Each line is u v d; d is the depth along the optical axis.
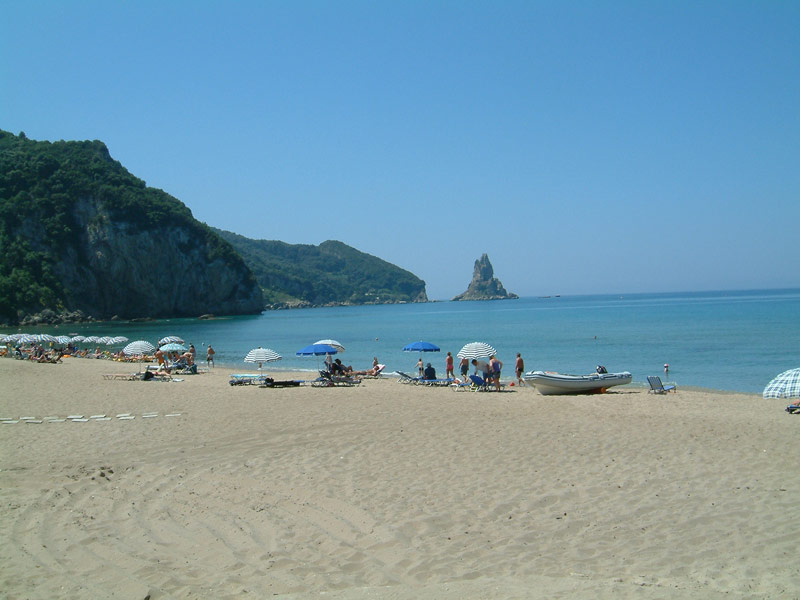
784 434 12.95
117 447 12.50
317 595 5.75
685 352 43.06
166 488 9.46
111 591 5.91
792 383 16.17
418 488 9.35
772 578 5.95
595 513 8.15
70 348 46.88
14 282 107.62
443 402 19.16
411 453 11.66
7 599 5.70
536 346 51.28
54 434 13.91
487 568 6.44
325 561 6.70
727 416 15.95
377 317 140.62
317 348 25.33
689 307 131.75
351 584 6.09
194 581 6.18
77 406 18.41
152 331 88.81
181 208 146.12
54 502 8.72
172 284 135.50
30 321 104.69
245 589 5.97
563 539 7.27
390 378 29.36
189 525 7.83
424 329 85.19
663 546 6.97
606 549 6.92
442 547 7.06
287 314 173.62
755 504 8.34
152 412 17.16
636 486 9.31
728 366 35.41
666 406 18.25
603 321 88.31
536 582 5.95
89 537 7.38
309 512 8.30
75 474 10.23
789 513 7.94
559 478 9.81
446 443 12.49
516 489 9.26
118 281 124.94
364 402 19.00
